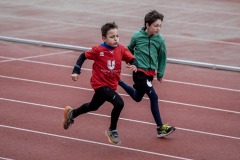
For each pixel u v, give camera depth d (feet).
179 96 103.30
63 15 182.39
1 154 73.82
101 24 171.63
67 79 111.55
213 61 132.26
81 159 72.95
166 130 79.36
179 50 142.00
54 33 155.94
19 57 128.06
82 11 189.88
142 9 196.95
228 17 188.24
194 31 165.99
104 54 72.49
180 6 203.62
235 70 124.57
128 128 84.89
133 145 78.23
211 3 211.00
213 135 83.56
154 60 78.07
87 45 143.02
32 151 75.10
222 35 162.40
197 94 105.19
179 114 92.84
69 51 136.77
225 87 111.24
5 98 97.86
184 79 115.75
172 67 125.39
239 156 75.82
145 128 85.20
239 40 156.76
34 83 107.86
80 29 163.02
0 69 117.08
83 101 98.07
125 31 163.02
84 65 123.75
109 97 72.43
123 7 199.31
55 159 72.79
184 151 76.74
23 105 94.32
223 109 96.58
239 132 85.20
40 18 176.76
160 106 96.84
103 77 72.95
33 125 84.74
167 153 75.87
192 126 87.15
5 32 154.51
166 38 155.43
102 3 205.26
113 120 73.31
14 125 84.48
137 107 95.25
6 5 196.75
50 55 131.54
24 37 148.66
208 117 91.81
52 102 96.58
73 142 78.64
